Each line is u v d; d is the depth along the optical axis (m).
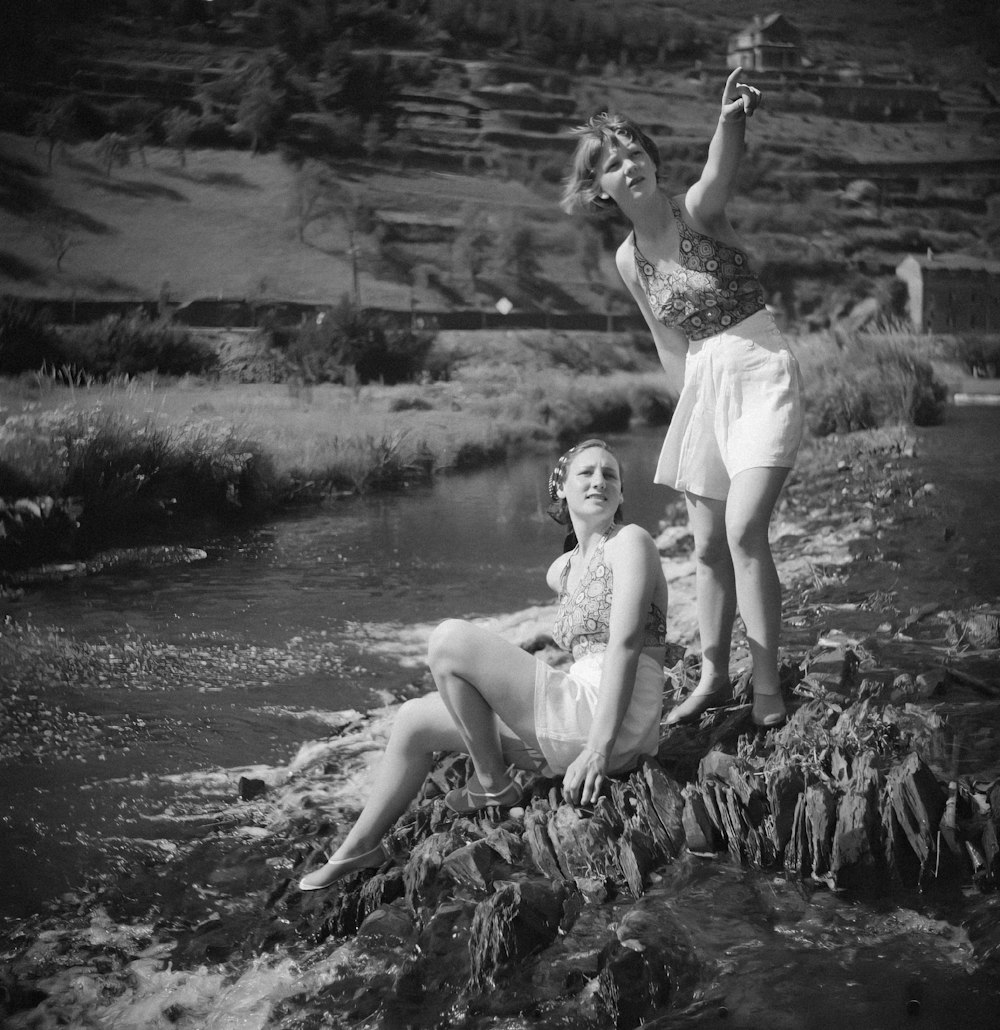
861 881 2.22
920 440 9.79
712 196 2.63
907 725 2.85
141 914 2.50
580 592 2.69
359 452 10.22
